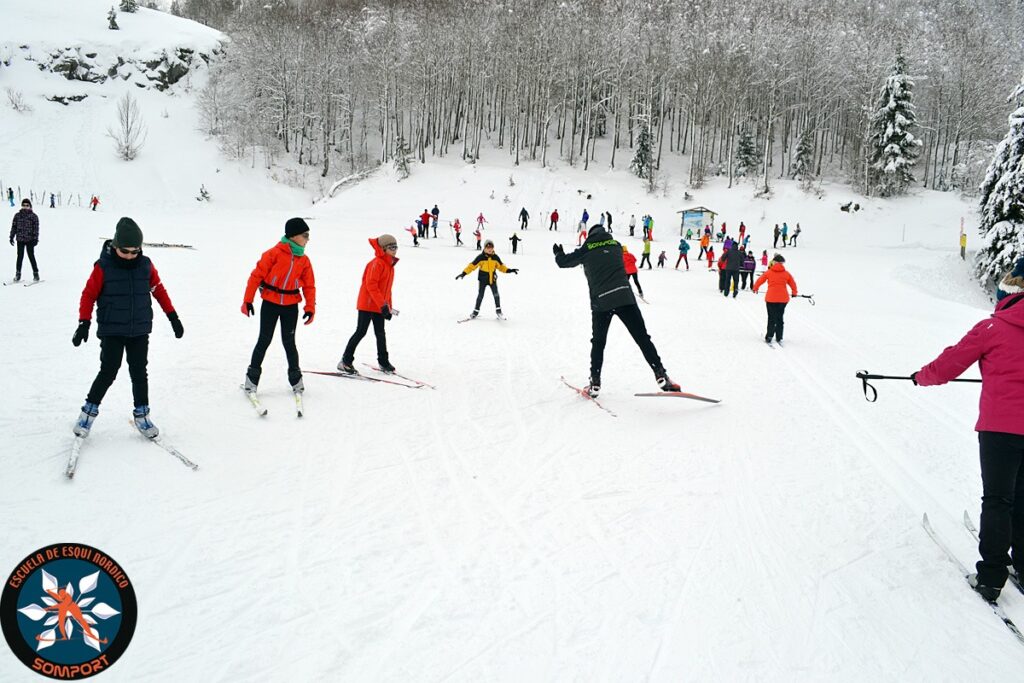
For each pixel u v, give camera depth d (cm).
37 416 512
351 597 316
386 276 726
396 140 6053
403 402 655
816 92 5847
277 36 6469
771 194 5331
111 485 411
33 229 1160
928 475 514
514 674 267
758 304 1661
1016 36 7281
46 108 6103
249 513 397
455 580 337
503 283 1870
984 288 2598
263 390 651
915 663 287
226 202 5506
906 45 5719
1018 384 337
